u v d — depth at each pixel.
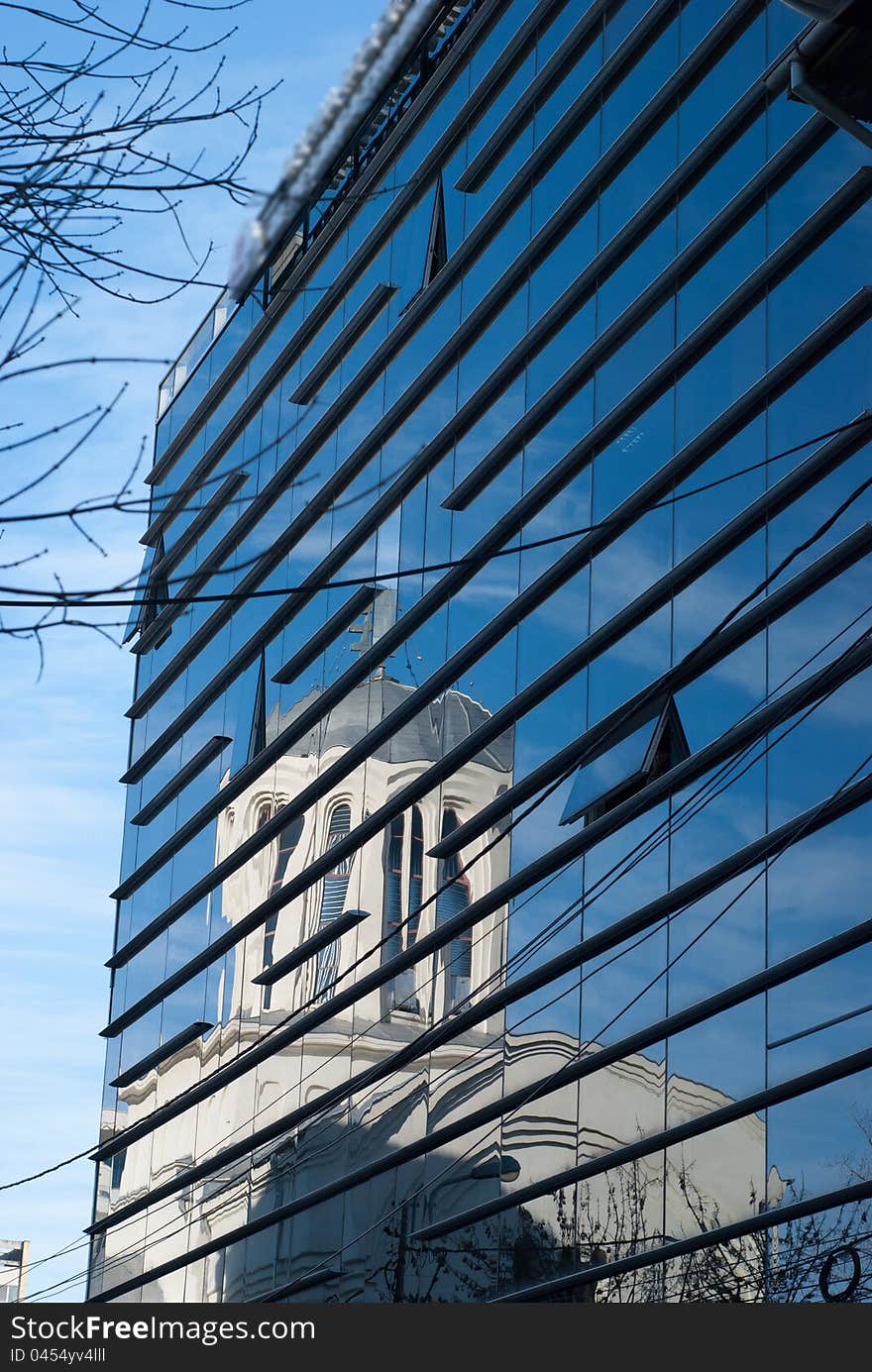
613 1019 23.16
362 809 32.44
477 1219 25.27
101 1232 41.03
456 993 27.56
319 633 35.31
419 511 32.28
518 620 28.14
